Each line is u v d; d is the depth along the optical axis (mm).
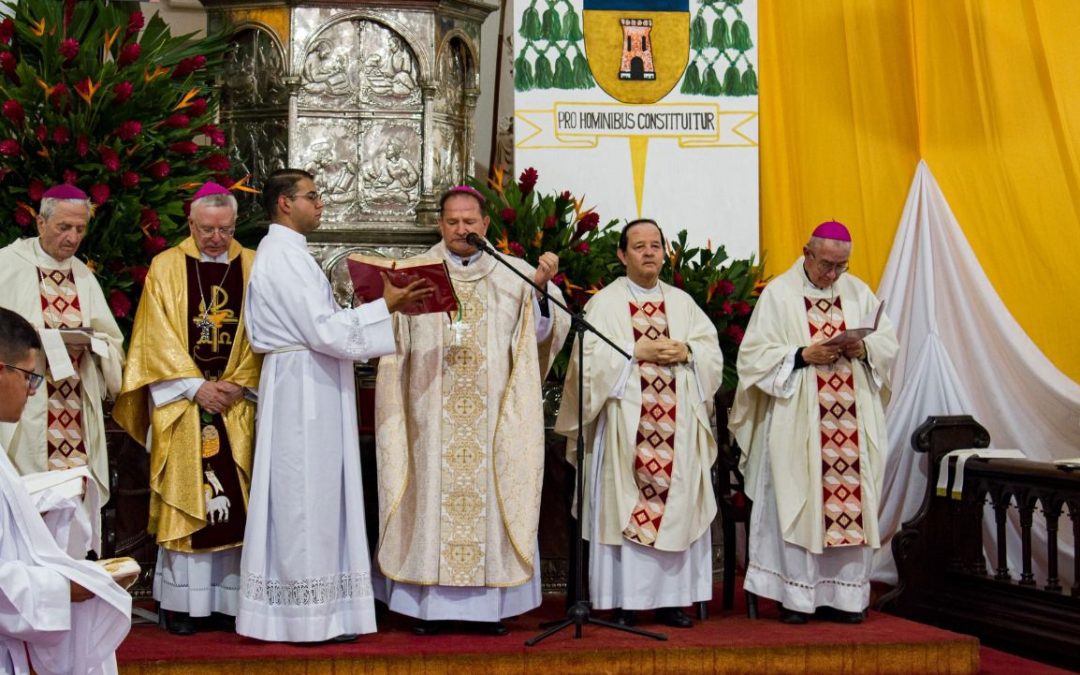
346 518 5562
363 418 6801
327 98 7207
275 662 5246
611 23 7797
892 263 8055
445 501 5688
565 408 6141
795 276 6398
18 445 5621
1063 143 8062
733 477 7602
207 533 5668
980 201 8102
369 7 7207
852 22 8234
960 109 8172
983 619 6484
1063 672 5789
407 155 7277
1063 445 7934
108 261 6539
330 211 7191
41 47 6730
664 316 6230
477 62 7559
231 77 7316
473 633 5750
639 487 5992
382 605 6297
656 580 5984
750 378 6234
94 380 5832
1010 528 7590
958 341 8016
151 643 5500
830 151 8211
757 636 5754
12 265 5805
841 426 6180
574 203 7125
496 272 5918
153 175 6703
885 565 7695
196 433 5680
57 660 3316
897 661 5637
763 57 8234
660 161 7809
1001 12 8156
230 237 5898
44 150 6398
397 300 5445
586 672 5406
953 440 6988
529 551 5676
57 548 3279
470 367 5781
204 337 5832
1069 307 7957
